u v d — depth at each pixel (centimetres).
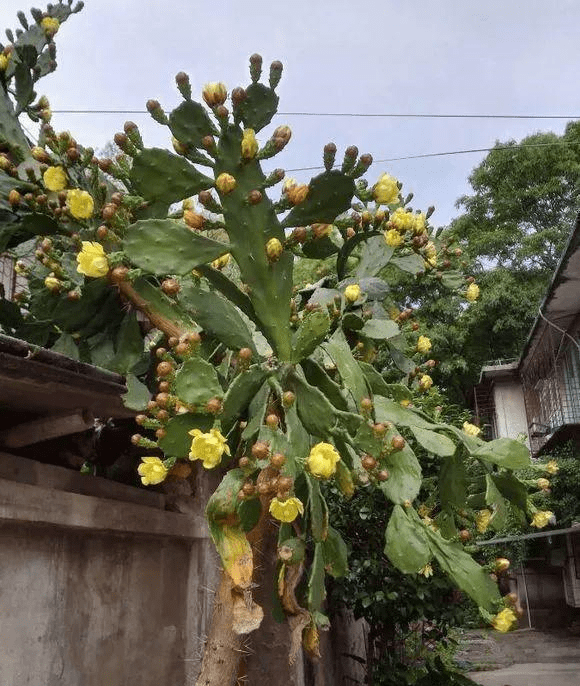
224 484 200
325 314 217
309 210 225
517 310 1842
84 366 257
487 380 1947
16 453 308
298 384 223
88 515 294
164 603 362
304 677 477
